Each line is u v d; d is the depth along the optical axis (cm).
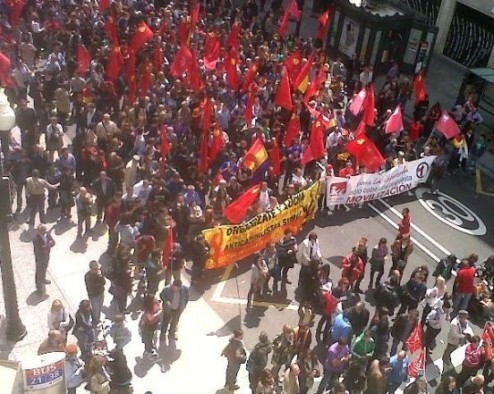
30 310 1579
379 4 3075
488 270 1869
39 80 2209
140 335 1538
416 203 2281
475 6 3188
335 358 1409
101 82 2239
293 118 2088
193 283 1758
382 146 2345
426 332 1620
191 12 2811
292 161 2112
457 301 1744
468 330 1587
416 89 2562
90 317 1383
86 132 1970
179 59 2253
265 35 3017
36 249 1552
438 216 2239
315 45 3005
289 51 2730
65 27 2577
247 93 2309
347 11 3002
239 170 1967
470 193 2402
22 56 2448
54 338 1262
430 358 1664
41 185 1764
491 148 2712
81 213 1775
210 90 2284
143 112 2100
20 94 2253
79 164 1944
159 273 1558
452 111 2661
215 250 1769
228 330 1639
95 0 2891
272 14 3172
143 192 1795
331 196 2103
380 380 1347
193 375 1500
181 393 1455
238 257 1836
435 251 2073
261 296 1753
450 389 1420
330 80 2639
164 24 2614
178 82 2255
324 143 2188
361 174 2134
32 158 1844
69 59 2402
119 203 1711
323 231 2062
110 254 1758
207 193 1998
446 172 2480
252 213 1850
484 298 1822
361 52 3025
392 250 1808
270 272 1714
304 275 1609
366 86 2388
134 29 2570
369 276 1891
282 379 1484
